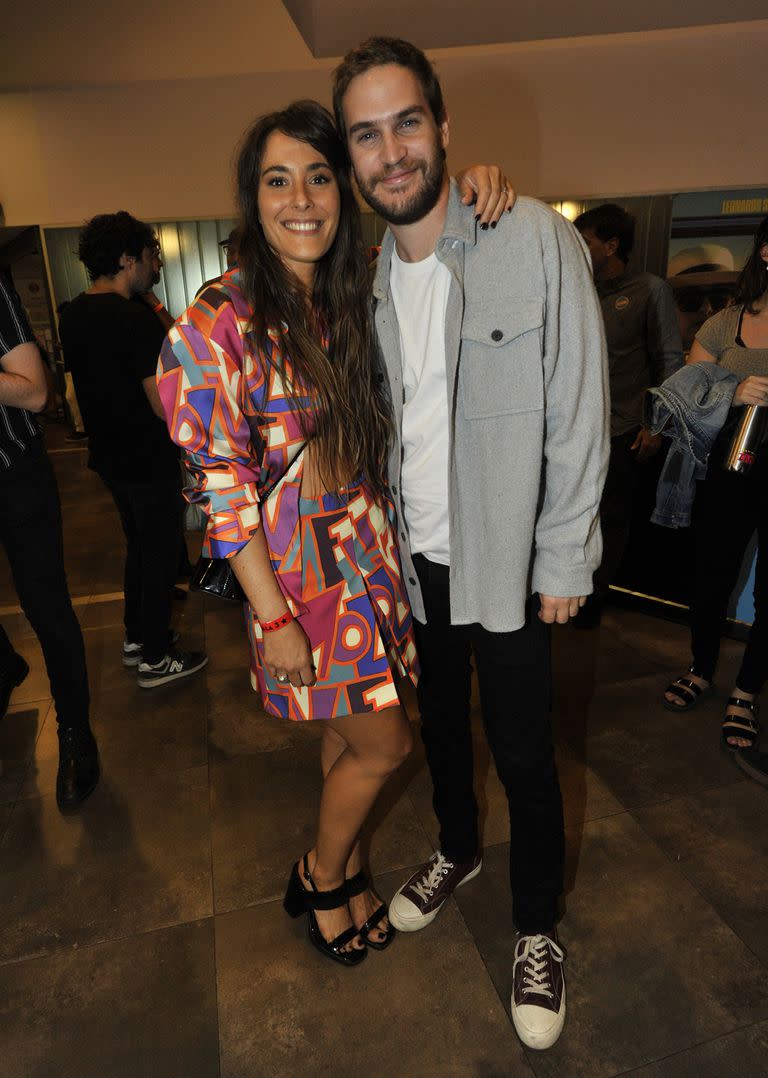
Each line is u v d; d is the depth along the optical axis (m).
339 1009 1.40
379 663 1.26
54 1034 1.38
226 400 1.08
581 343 1.09
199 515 4.45
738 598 2.75
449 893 1.62
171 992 1.45
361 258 1.23
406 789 2.00
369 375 1.25
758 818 1.84
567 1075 1.27
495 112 6.43
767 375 1.98
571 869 1.70
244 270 1.13
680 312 6.88
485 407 1.12
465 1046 1.33
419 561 1.36
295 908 1.59
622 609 3.10
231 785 2.07
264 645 1.22
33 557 1.90
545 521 1.17
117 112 6.53
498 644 1.24
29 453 1.85
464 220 1.11
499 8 4.05
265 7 4.63
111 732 2.36
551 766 1.33
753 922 1.55
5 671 2.40
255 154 1.13
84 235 2.29
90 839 1.88
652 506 2.95
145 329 2.20
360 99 1.06
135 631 2.75
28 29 4.91
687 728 2.23
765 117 6.39
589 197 6.65
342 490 1.22
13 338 1.73
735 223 6.67
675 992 1.40
